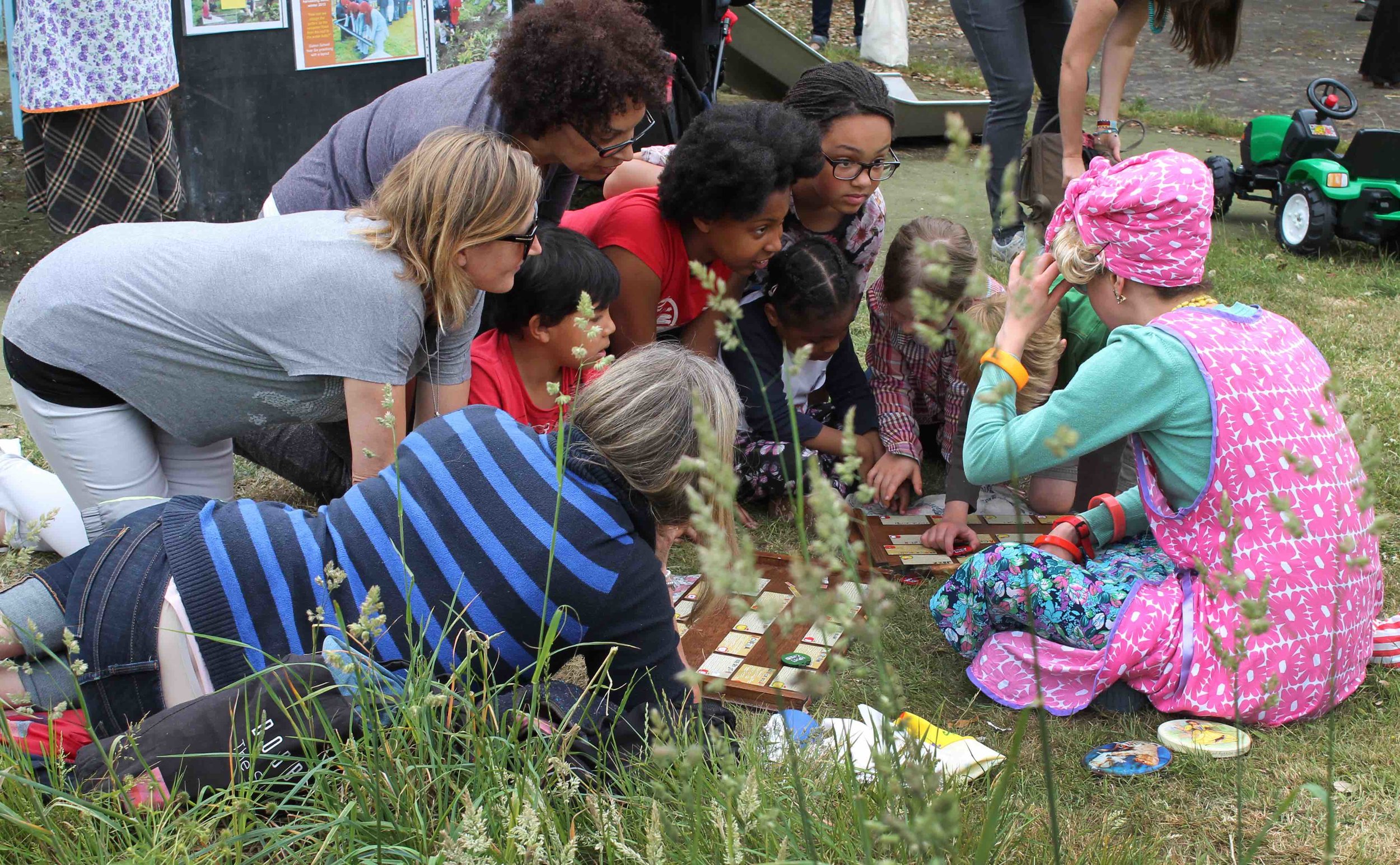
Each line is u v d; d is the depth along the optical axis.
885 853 1.52
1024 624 2.42
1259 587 2.19
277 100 5.04
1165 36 12.85
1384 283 5.30
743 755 1.82
